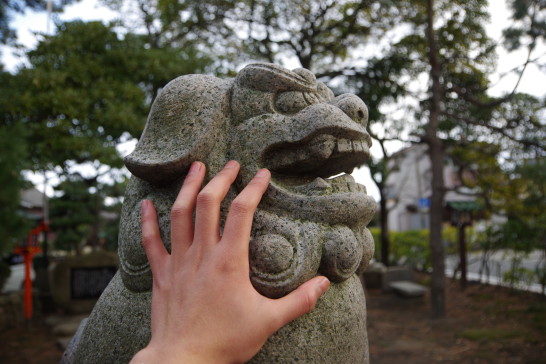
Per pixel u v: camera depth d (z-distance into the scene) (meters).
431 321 4.66
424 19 5.15
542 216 5.80
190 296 0.68
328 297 1.02
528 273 5.65
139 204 1.11
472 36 5.14
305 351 0.95
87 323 1.19
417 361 3.43
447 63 5.34
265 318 0.72
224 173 0.87
